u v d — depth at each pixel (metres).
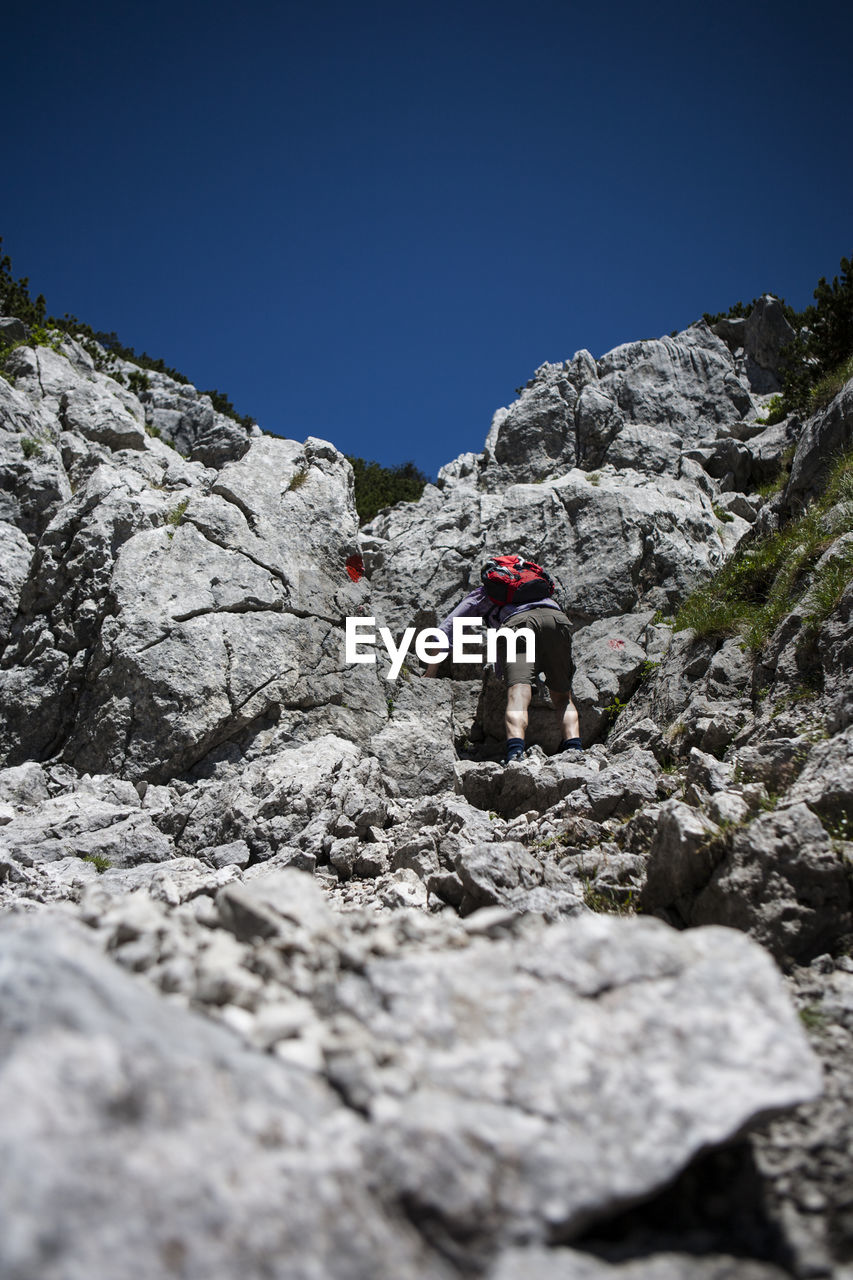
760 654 7.69
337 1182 1.90
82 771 8.31
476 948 2.81
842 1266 2.14
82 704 8.62
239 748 8.53
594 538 11.19
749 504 12.68
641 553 10.98
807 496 9.48
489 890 4.51
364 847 6.60
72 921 3.20
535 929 3.55
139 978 2.71
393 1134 2.04
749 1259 2.17
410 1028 2.46
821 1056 3.05
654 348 14.79
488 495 12.58
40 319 16.25
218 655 8.68
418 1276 1.84
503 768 7.71
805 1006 3.46
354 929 3.38
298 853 6.46
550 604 9.35
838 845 4.13
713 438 14.05
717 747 7.11
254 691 8.67
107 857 6.58
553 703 9.52
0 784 7.75
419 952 3.00
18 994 1.95
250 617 9.06
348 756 8.02
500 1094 2.25
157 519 9.66
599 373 14.70
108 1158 1.71
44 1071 1.78
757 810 4.67
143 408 17.53
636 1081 2.29
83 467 10.85
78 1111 1.75
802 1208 2.33
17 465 10.22
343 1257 1.79
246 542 9.59
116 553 9.28
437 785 8.61
